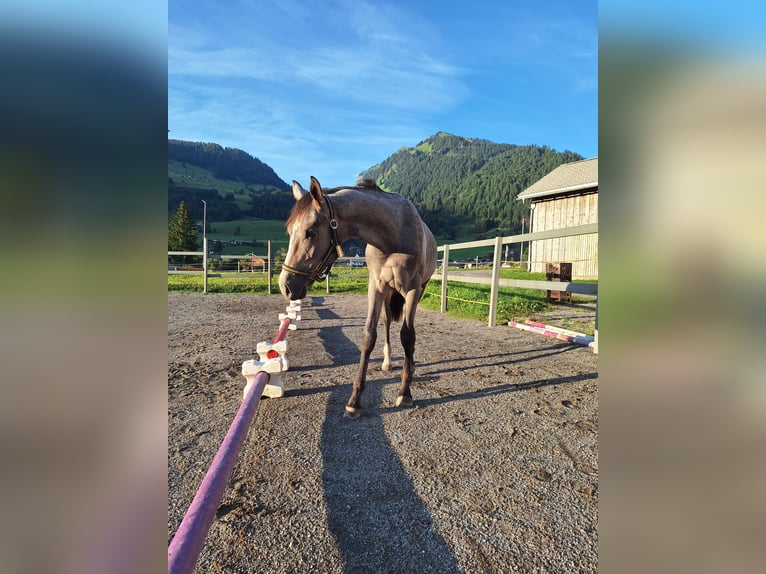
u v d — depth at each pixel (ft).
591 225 13.52
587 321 21.31
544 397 9.68
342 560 4.46
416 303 9.25
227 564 4.38
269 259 36.04
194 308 26.89
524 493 5.73
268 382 9.55
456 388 10.34
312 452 6.89
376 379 11.12
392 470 6.32
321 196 7.80
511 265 70.38
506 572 4.31
